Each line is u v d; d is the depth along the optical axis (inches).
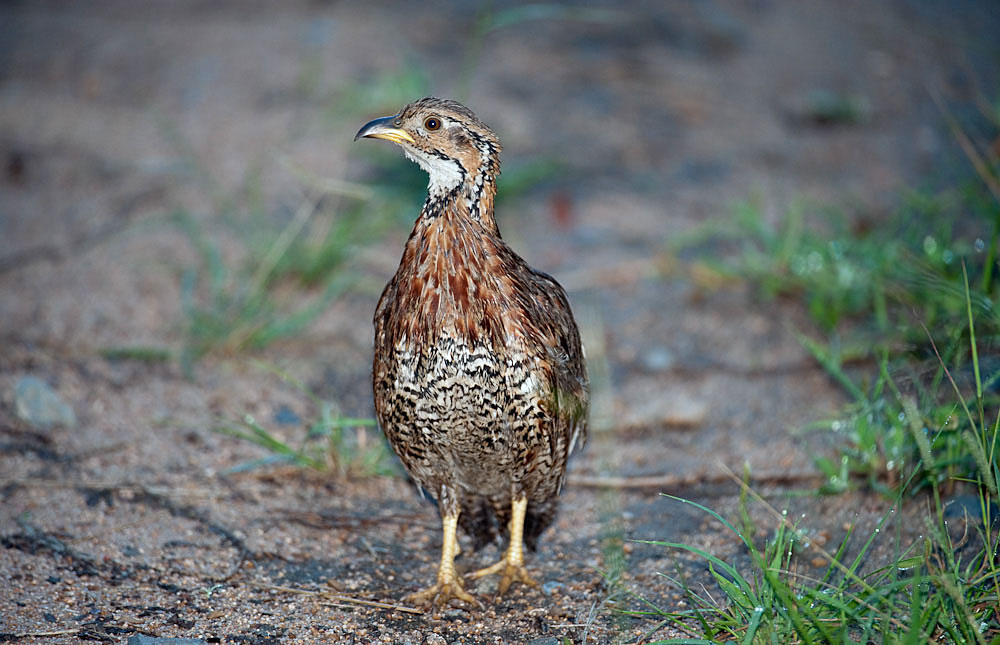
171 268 494.0
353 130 609.9
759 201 569.6
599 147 630.5
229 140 608.4
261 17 784.9
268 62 694.5
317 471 364.2
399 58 704.4
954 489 327.6
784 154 644.7
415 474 301.3
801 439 383.2
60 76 703.1
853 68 781.9
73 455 364.2
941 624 245.3
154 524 328.2
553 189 586.6
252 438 365.4
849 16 890.7
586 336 453.4
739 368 438.6
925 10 930.7
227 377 424.5
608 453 383.6
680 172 613.9
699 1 863.7
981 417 282.8
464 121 283.9
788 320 470.9
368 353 449.4
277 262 474.9
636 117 669.9
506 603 301.0
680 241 525.0
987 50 842.2
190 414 397.1
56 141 612.7
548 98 677.3
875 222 539.2
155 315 463.8
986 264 363.6
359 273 506.9
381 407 291.4
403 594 305.3
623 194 585.0
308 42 719.7
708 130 665.6
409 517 346.6
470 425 280.2
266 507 344.2
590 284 502.6
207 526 329.7
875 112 713.6
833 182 607.2
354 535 333.7
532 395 280.5
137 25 780.0
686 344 459.5
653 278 509.0
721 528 331.9
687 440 390.3
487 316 272.5
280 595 298.7
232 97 655.8
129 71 701.3
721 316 478.9
